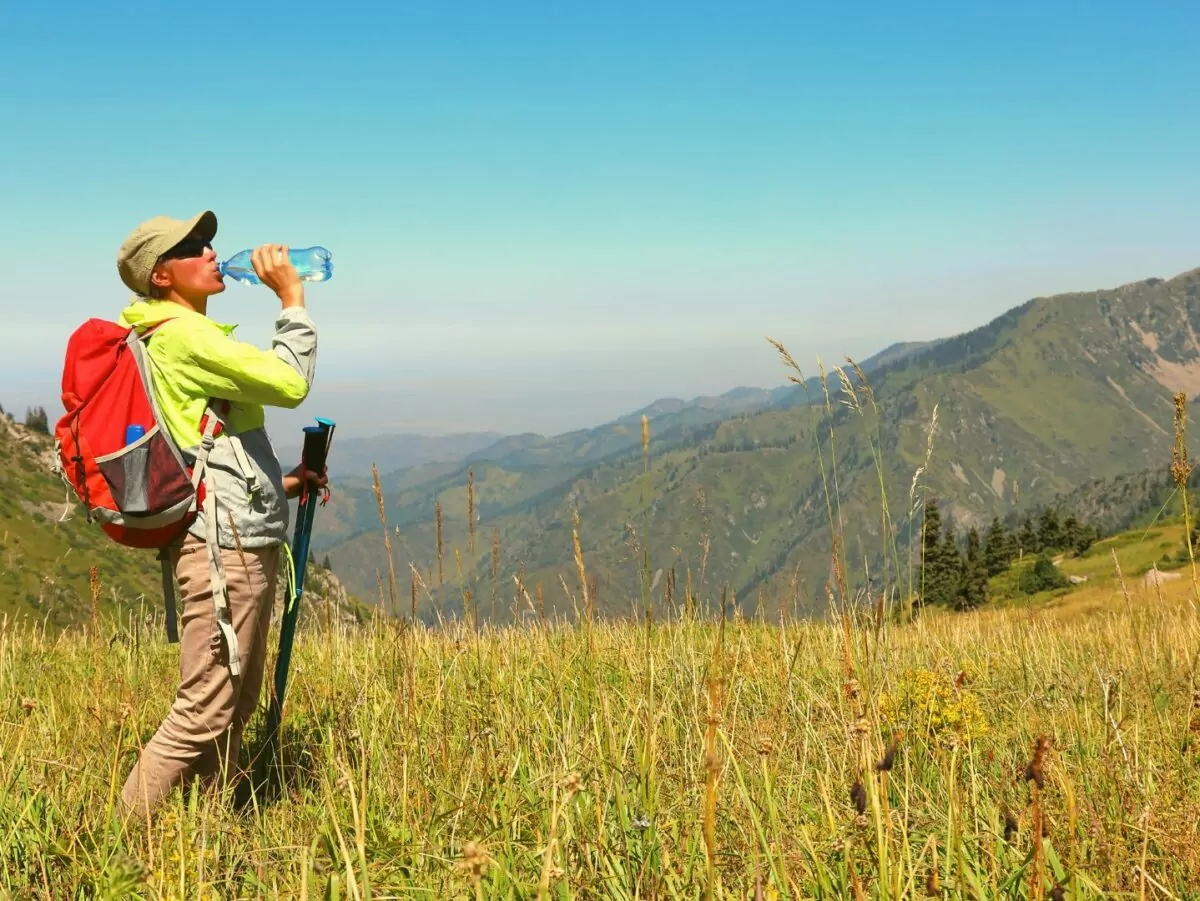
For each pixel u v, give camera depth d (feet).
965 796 9.91
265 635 12.60
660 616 15.23
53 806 10.20
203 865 8.65
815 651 17.19
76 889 8.57
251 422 12.60
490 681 15.10
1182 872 8.05
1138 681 15.01
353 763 11.82
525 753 11.72
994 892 7.61
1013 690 16.84
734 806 9.35
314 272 13.52
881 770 7.95
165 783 11.18
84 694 16.19
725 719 11.79
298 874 8.64
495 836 9.17
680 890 7.95
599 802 9.20
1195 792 10.16
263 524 12.09
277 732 12.93
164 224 12.44
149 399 11.56
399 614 12.74
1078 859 8.36
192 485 11.57
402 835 9.34
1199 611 14.67
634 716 11.62
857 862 8.42
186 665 11.62
